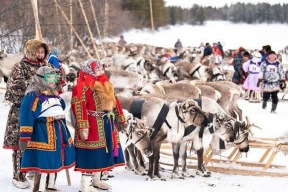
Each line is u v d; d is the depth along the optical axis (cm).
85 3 2436
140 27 6112
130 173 844
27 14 1761
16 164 683
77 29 2342
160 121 805
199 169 847
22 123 608
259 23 8244
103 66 671
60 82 677
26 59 675
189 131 827
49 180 657
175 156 821
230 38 6838
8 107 1286
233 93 1247
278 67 1598
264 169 873
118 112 690
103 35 2592
